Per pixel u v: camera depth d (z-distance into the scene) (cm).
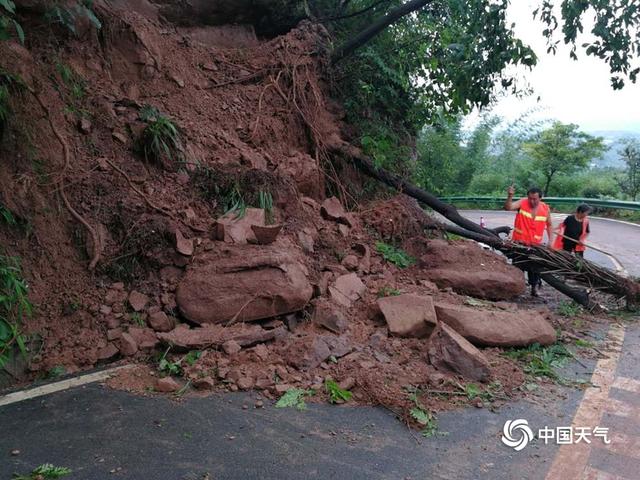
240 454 339
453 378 452
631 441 373
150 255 527
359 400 416
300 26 920
